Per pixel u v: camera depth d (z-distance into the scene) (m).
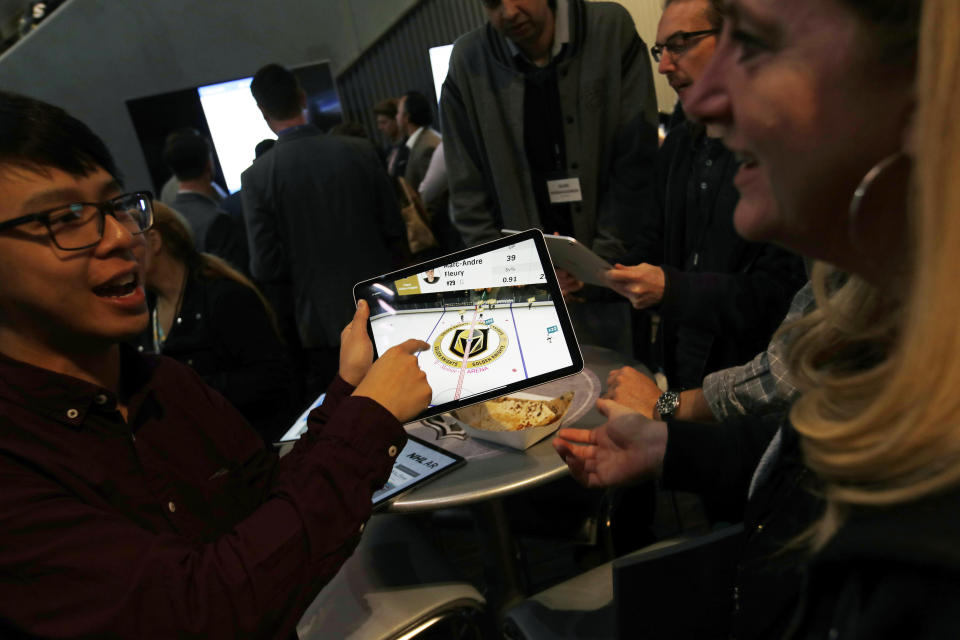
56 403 0.78
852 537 0.32
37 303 0.74
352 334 1.16
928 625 0.28
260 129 5.41
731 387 1.28
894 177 0.34
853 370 0.50
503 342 1.24
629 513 1.84
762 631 0.54
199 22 5.96
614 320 2.06
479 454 1.31
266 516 0.80
